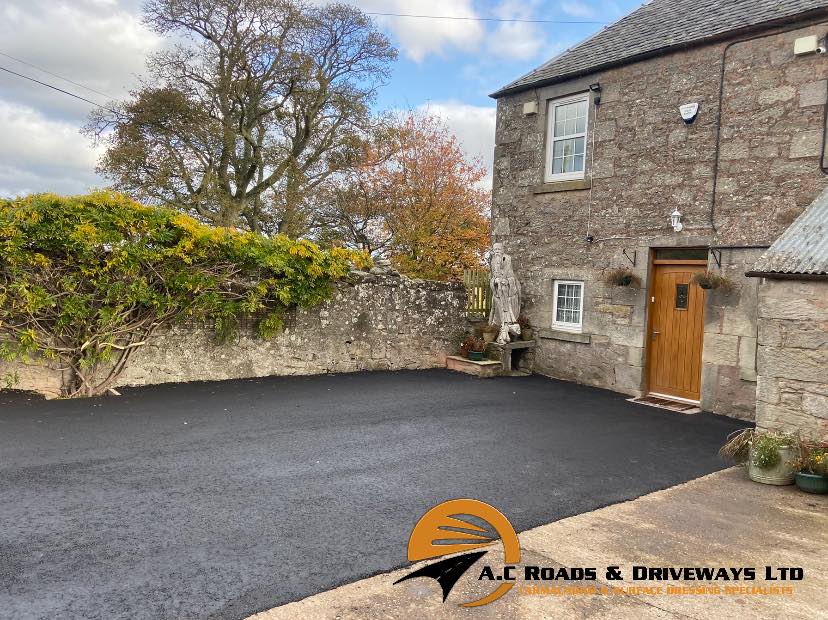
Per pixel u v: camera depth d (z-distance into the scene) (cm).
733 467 566
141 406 706
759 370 573
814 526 421
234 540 361
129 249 732
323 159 2052
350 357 1013
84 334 743
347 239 2062
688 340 852
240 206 1859
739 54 775
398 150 2033
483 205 2100
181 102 1677
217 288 834
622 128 910
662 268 884
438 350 1115
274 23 1753
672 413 790
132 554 338
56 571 316
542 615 295
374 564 338
